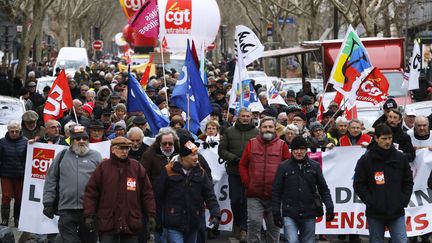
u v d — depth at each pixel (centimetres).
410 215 2405
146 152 2075
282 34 9319
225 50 14000
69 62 8056
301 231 2009
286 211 1986
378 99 2809
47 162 2364
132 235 1859
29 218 2377
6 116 3566
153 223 1862
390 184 1916
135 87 2533
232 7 14125
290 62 8956
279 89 5478
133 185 1847
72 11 12775
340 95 3130
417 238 2508
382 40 4906
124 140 1847
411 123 2798
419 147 2462
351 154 2419
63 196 2002
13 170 2514
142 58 8006
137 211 1852
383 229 1939
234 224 2500
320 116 3034
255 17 13925
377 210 1917
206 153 2497
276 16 9325
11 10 6259
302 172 1988
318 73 7994
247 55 3042
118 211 1834
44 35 14312
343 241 2484
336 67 2791
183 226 1884
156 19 2923
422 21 8462
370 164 1923
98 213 1847
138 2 4594
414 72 2895
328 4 9731
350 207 2422
